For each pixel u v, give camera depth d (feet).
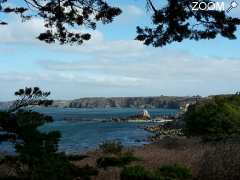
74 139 217.15
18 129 22.11
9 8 31.99
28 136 22.08
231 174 45.21
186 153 72.49
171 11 28.81
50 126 356.38
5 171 26.99
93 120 471.21
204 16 28.60
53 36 34.14
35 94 23.16
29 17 33.01
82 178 25.25
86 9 32.60
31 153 21.98
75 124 400.06
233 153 47.19
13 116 22.26
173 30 29.58
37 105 23.30
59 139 22.82
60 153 24.26
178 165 52.60
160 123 414.21
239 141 79.10
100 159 59.98
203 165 48.29
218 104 131.13
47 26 33.91
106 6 32.32
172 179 47.16
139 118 482.69
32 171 22.56
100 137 238.07
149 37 30.66
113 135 256.73
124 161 63.82
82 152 129.39
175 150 89.20
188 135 134.92
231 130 123.24
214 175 46.06
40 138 22.34
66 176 23.41
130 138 233.96
